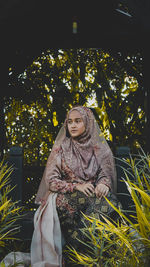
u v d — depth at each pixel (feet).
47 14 13.64
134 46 13.82
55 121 15.81
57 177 9.97
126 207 10.60
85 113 10.31
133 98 15.39
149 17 11.19
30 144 15.72
